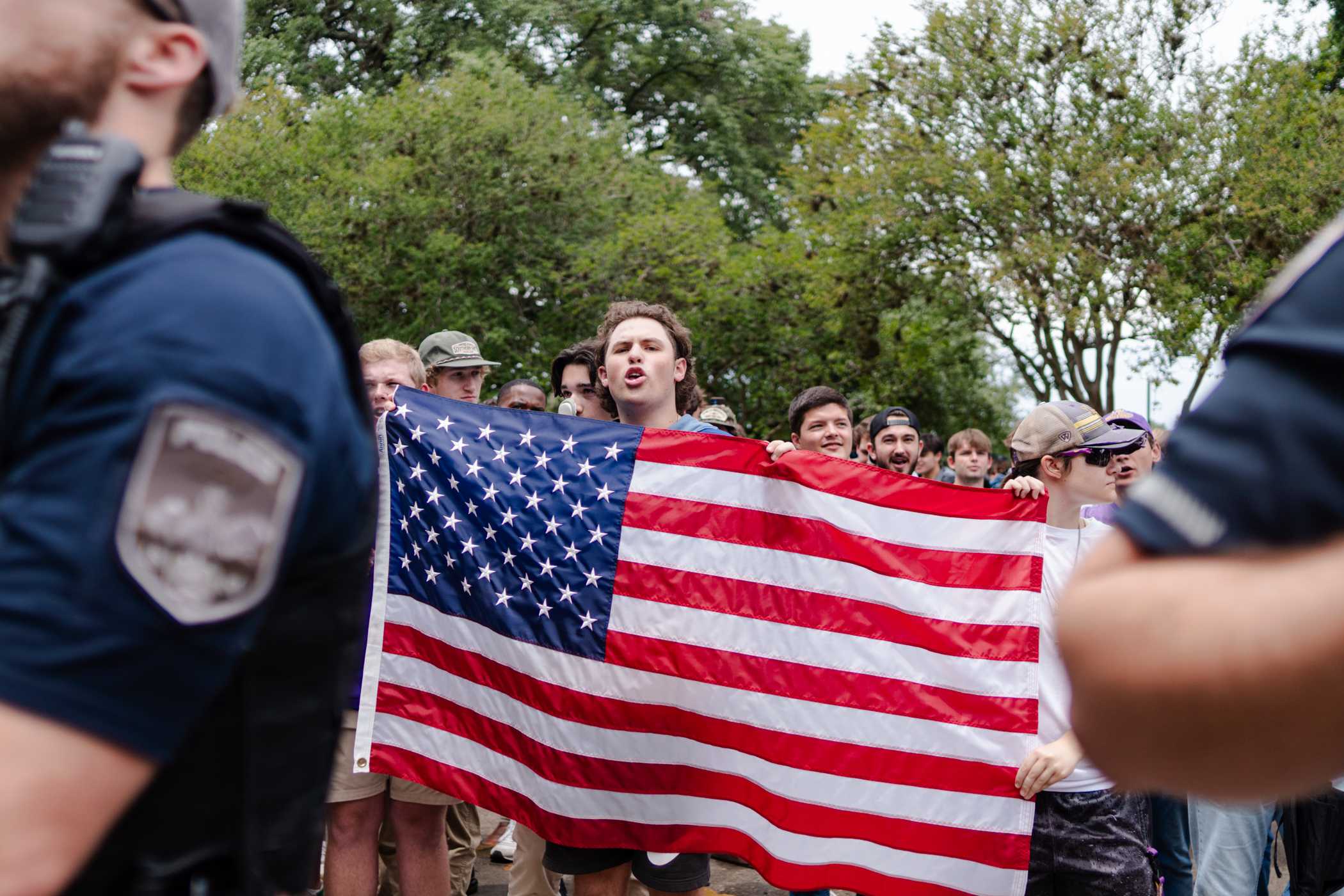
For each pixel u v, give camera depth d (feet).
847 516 11.93
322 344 2.82
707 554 12.02
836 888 11.38
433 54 91.97
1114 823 10.97
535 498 12.35
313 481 2.70
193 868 2.72
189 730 2.47
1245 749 1.53
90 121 2.81
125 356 2.46
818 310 68.28
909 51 63.67
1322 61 57.62
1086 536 11.71
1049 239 58.39
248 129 64.54
